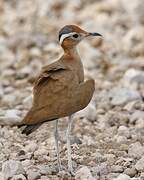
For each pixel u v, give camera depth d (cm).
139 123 1529
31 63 2112
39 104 1161
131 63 2070
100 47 2308
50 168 1232
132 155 1299
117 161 1261
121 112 1639
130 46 2275
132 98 1717
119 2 2692
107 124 1546
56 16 2684
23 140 1430
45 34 2458
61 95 1166
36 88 1183
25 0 2898
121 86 1875
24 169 1224
